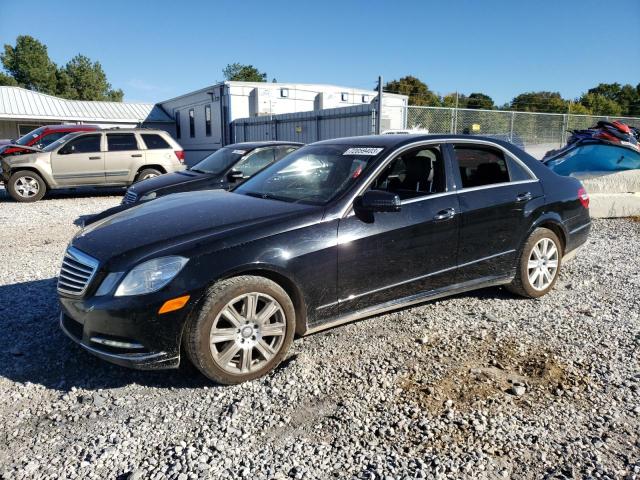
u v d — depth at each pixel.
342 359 3.79
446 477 2.54
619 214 9.96
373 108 15.58
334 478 2.53
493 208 4.56
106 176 13.45
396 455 2.70
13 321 4.55
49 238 8.33
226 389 3.40
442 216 4.23
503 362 3.75
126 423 3.02
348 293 3.85
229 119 24.80
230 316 3.37
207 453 2.73
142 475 2.55
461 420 3.01
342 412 3.10
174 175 8.97
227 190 4.94
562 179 5.30
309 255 3.62
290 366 3.63
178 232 3.54
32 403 3.25
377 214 3.96
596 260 6.61
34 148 13.26
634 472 2.58
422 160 4.43
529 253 4.92
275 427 2.97
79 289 3.41
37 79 75.06
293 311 3.61
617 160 11.26
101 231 3.79
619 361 3.78
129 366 3.25
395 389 3.36
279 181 4.60
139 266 3.25
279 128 20.92
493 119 18.66
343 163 4.33
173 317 3.22
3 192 15.23
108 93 82.50
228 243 3.41
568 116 20.23
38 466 2.63
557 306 4.91
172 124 34.59
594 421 3.03
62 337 4.21
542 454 2.72
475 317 4.62
